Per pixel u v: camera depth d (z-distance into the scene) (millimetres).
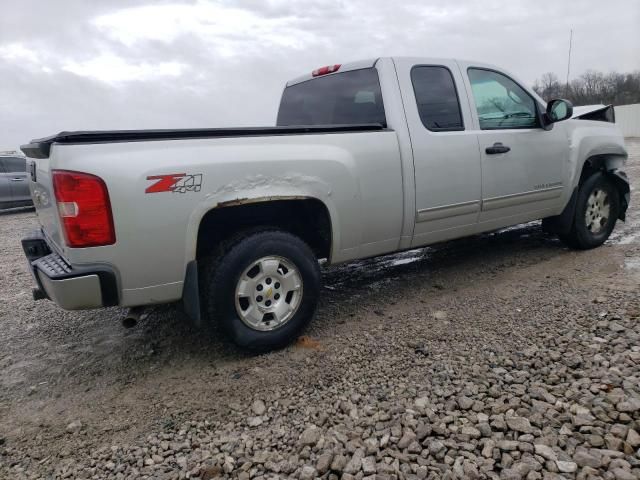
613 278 4203
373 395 2701
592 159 5223
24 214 11875
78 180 2623
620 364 2740
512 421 2330
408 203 3840
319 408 2635
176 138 2922
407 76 3945
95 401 2938
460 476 2029
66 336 3936
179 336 3787
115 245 2740
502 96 4582
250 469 2201
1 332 4078
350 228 3582
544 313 3586
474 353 3064
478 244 5887
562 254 5195
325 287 4703
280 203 3520
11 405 2945
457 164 4078
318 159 3340
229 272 3104
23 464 2379
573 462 2049
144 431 2584
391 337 3441
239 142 3090
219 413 2693
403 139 3783
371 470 2104
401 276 4891
